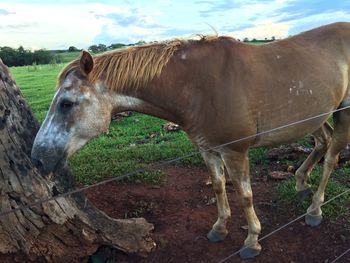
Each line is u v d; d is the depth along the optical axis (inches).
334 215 167.6
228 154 136.7
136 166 220.8
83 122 124.5
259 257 145.5
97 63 126.9
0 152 116.7
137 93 131.8
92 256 143.9
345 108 155.9
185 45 134.1
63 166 129.3
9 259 126.7
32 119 133.3
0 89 120.4
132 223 148.3
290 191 184.1
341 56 151.6
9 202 119.4
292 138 148.5
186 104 132.7
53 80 766.5
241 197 141.1
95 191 190.5
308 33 154.8
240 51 135.3
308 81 141.4
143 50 130.3
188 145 257.0
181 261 144.5
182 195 189.2
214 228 153.5
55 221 128.0
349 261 144.3
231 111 129.3
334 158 161.6
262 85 133.7
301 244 152.5
